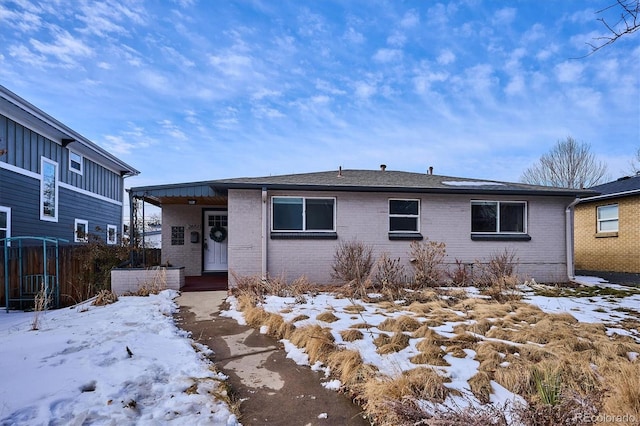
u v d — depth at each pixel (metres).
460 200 10.47
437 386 3.46
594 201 14.67
